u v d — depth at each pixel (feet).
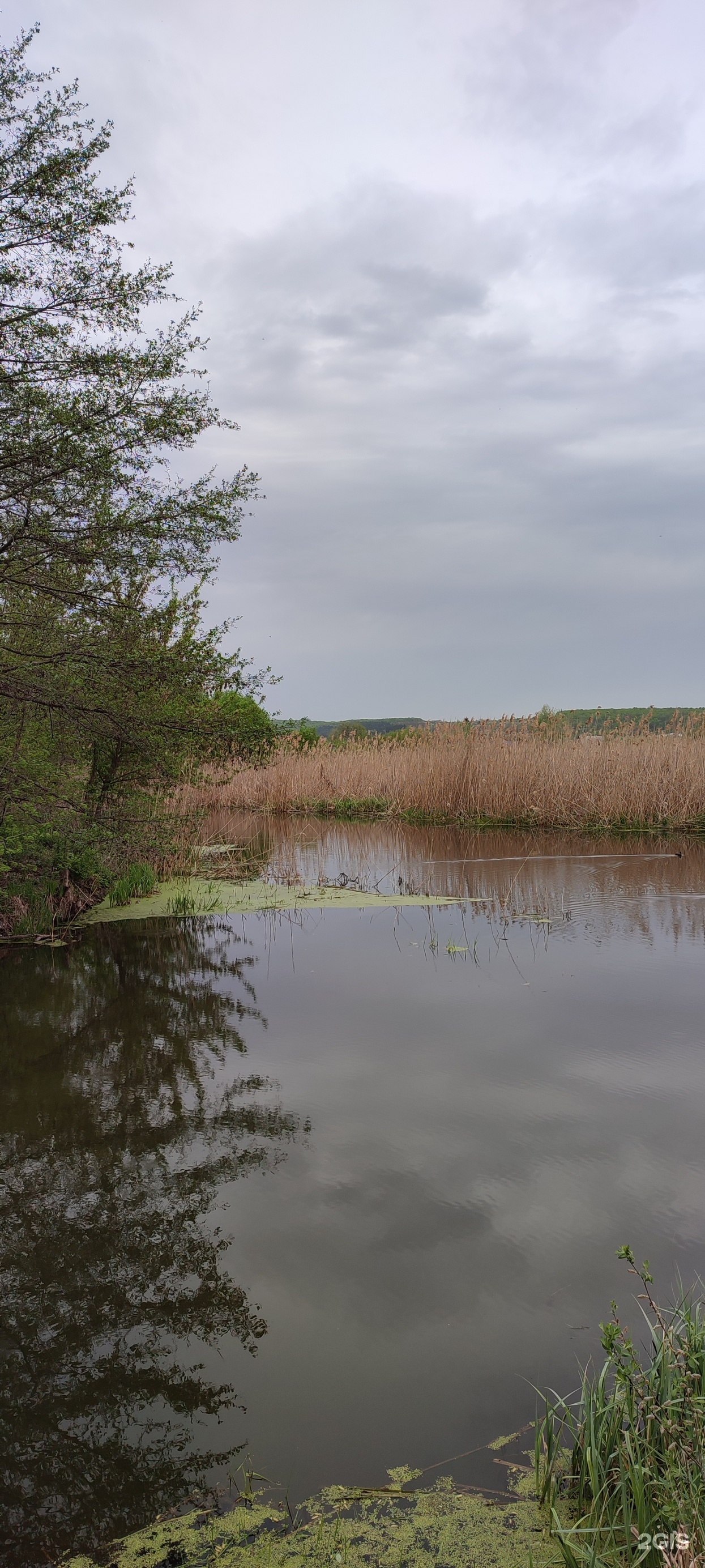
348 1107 13.98
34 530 20.27
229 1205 11.23
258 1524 6.91
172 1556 6.66
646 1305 9.05
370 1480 7.26
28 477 19.92
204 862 40.86
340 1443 7.60
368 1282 9.64
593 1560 6.15
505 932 25.66
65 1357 8.71
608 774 51.31
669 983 20.26
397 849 43.91
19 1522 7.01
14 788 23.75
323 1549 6.65
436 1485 7.21
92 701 23.22
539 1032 17.21
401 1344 8.68
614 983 20.40
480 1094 14.38
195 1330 8.98
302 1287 9.58
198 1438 7.68
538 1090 14.47
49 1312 9.35
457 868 37.42
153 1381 8.31
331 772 64.13
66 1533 6.91
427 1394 8.07
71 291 19.75
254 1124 13.48
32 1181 11.94
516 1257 9.98
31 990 20.88
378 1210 11.03
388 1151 12.51
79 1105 14.30
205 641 26.99
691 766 50.06
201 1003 19.56
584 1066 15.43
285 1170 12.10
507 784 52.49
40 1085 15.07
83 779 29.60
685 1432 6.70
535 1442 7.59
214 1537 6.81
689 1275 9.48
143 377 20.84
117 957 23.95
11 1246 10.44
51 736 25.31
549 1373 8.29
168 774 29.89
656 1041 16.60
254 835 50.55
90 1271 10.02
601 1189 11.35
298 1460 7.47
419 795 56.18
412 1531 6.77
